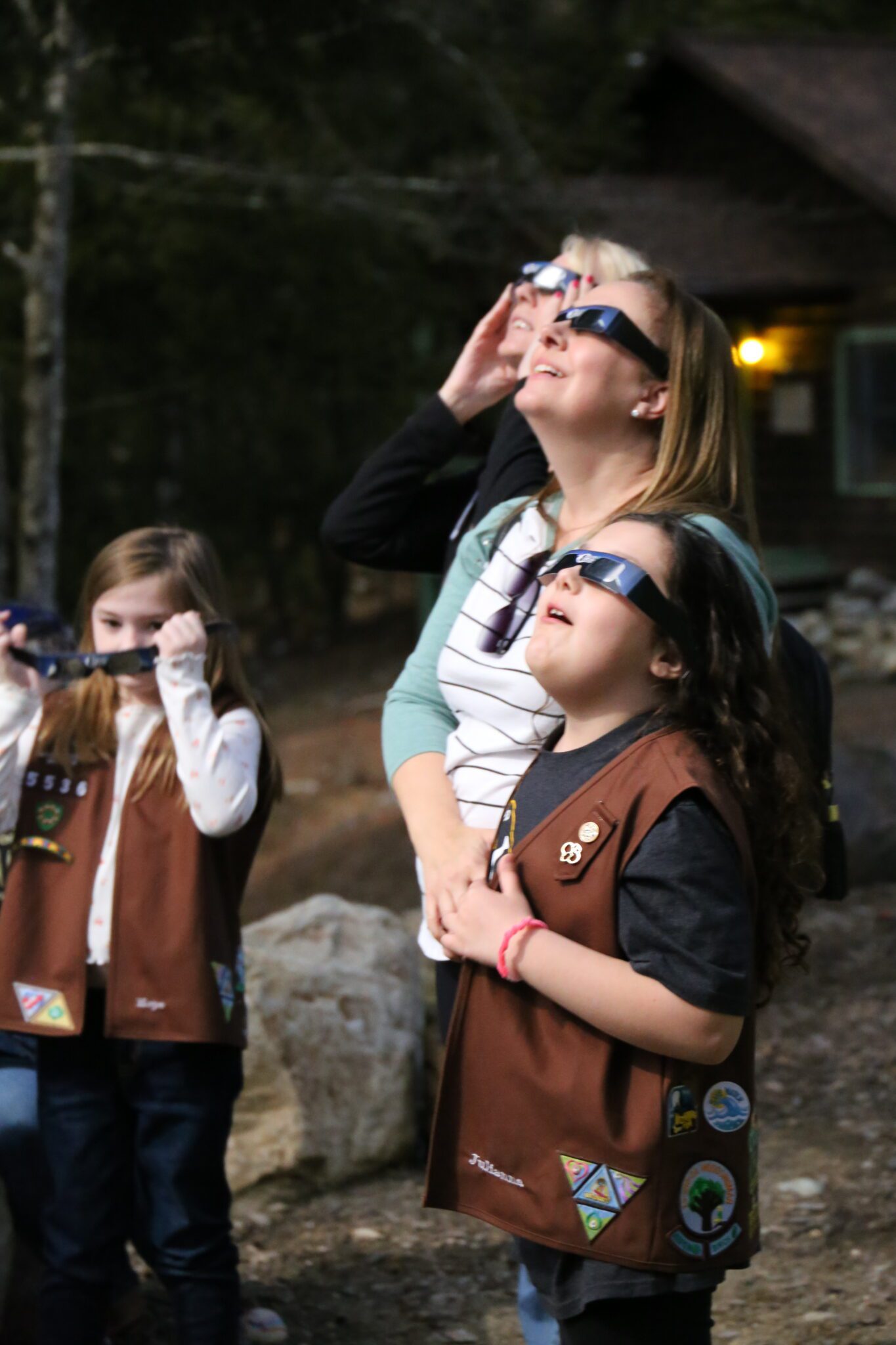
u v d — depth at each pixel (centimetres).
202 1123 261
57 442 790
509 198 1165
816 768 240
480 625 218
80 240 1391
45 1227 265
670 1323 183
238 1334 262
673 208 1523
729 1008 173
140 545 277
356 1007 378
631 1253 178
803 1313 304
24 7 713
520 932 180
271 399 1598
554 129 1504
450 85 1271
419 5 987
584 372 212
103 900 262
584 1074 180
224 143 1285
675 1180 178
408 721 229
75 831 265
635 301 214
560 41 1653
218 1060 266
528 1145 184
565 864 183
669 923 174
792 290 1433
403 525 289
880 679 1180
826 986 510
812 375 1496
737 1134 183
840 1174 368
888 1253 327
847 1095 419
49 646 300
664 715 187
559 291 257
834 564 1485
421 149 1316
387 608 1872
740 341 1374
